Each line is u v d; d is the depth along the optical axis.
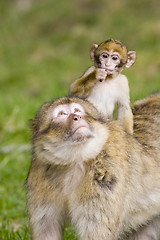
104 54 10.12
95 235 8.75
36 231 9.14
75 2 46.62
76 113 8.63
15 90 29.27
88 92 9.90
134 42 34.97
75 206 8.77
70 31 41.09
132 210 9.35
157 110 10.54
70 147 8.40
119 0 44.75
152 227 10.58
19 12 49.06
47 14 46.31
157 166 9.66
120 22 39.84
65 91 25.83
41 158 8.71
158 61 30.19
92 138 8.43
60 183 8.78
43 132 8.61
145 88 23.67
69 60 34.59
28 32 43.91
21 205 13.78
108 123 8.89
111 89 10.09
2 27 45.50
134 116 10.47
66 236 11.50
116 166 8.68
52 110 8.73
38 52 38.34
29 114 20.41
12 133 18.97
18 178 15.33
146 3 43.06
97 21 41.62
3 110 21.45
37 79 31.19
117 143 8.77
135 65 29.64
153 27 37.03
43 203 8.98
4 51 39.91
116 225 8.83
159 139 9.94
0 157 16.86
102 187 8.63
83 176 8.66
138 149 9.27
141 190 9.27
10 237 11.45
